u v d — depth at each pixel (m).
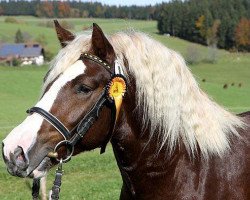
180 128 3.55
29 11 138.12
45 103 3.13
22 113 36.38
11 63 74.75
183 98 3.52
